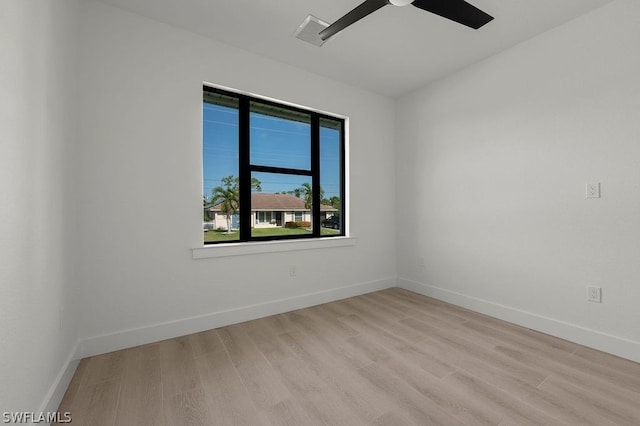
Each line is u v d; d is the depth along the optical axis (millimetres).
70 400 1359
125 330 1892
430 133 3041
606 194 1822
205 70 2197
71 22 1601
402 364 1698
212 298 2234
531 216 2203
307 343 1978
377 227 3322
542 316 2145
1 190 865
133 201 1918
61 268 1423
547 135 2105
